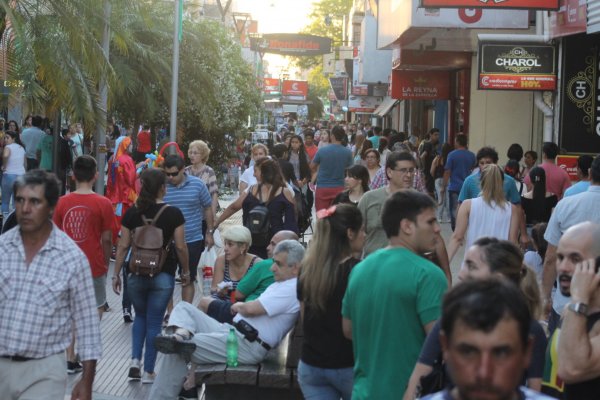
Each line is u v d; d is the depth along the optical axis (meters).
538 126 26.05
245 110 30.02
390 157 9.80
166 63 24.62
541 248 10.02
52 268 6.31
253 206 12.53
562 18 16.23
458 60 27.09
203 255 12.88
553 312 7.52
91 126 18.00
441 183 24.33
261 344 8.59
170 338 8.53
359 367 5.92
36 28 16.72
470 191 12.64
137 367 10.27
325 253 6.69
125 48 19.41
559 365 5.01
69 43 16.97
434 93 31.16
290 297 8.51
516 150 16.59
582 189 9.94
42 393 6.30
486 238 5.60
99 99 17.89
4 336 6.25
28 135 24.86
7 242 6.34
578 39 17.02
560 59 17.17
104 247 10.54
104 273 10.61
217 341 8.71
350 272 6.65
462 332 3.12
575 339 4.95
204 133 28.88
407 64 27.23
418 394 4.90
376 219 9.80
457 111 30.91
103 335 12.36
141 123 27.75
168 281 10.23
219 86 28.02
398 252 5.84
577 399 5.16
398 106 52.25
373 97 58.97
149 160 17.09
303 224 16.91
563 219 8.72
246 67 31.02
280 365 8.66
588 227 5.53
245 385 8.51
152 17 25.08
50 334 6.31
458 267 17.33
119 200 16.81
